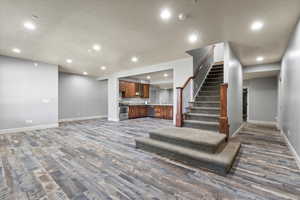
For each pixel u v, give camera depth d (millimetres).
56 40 3412
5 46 3795
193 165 2373
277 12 2289
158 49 4020
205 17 2455
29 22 2617
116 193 1686
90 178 2000
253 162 2473
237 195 1641
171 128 3631
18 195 1652
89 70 6812
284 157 2688
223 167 2074
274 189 1747
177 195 1647
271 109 6480
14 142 3660
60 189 1759
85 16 2438
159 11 2295
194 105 4582
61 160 2578
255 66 5586
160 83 9328
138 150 3086
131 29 2889
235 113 4328
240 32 2986
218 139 2643
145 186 1817
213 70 5949
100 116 8781
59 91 7059
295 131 2705
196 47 3879
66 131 4914
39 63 5285
